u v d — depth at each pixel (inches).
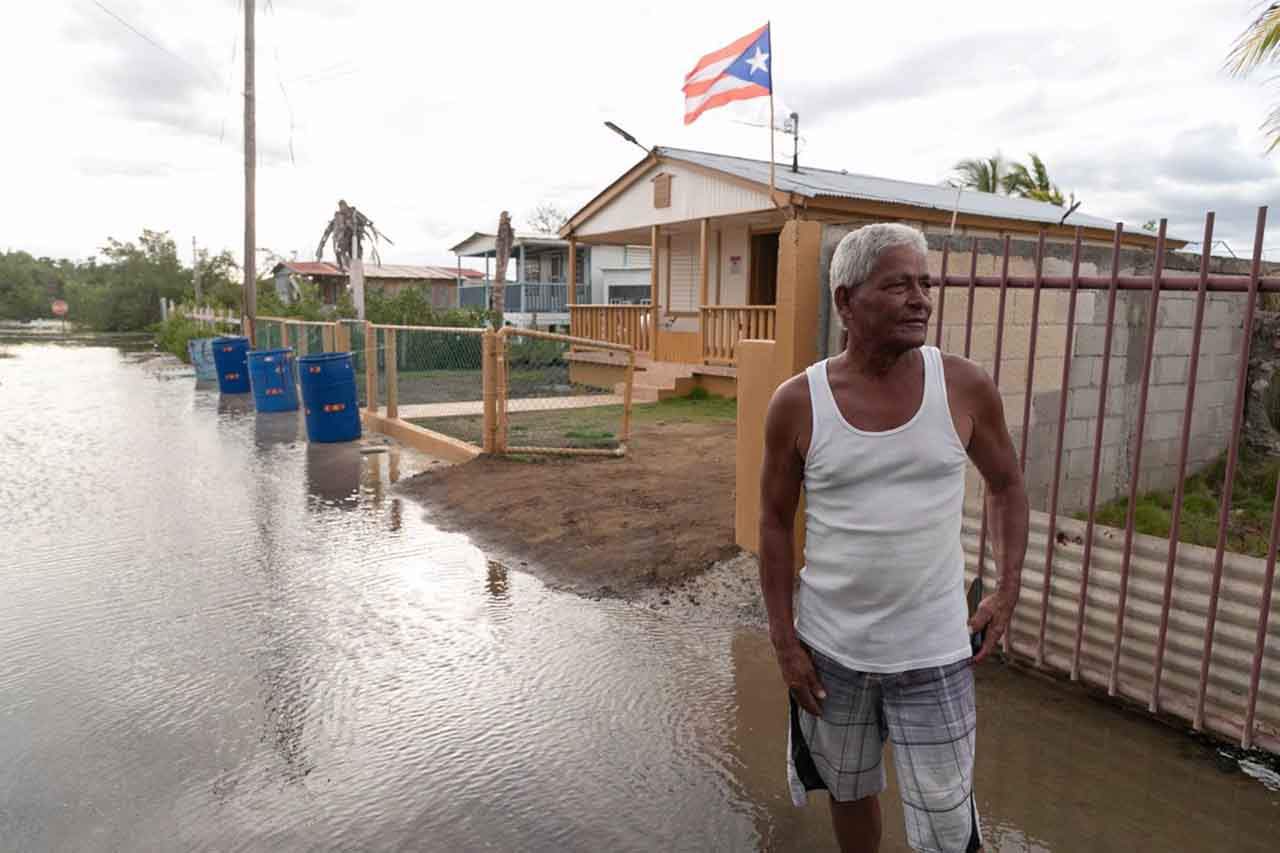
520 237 1068.5
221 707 147.3
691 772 125.6
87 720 142.3
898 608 76.2
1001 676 151.1
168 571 222.2
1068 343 142.2
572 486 293.3
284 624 185.5
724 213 569.0
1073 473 229.8
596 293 1113.4
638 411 511.2
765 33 225.0
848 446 74.5
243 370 653.3
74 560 231.6
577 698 150.3
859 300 73.2
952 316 185.5
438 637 178.1
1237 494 259.0
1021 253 199.5
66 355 1176.2
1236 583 121.9
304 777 124.9
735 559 209.3
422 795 120.2
